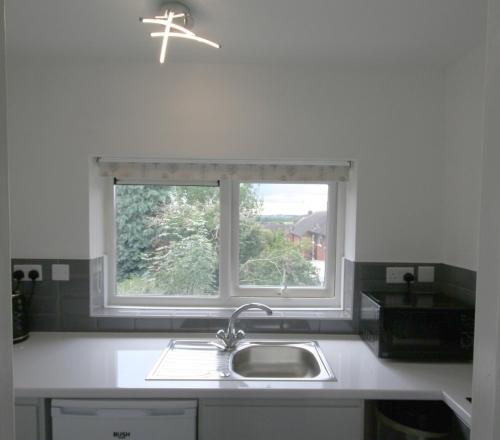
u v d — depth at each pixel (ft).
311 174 6.50
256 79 6.11
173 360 5.11
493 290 1.37
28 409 4.26
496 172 1.36
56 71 5.99
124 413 4.23
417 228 6.23
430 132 6.19
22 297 5.84
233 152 6.12
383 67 6.11
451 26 4.85
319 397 4.27
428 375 4.68
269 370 5.77
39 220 6.08
